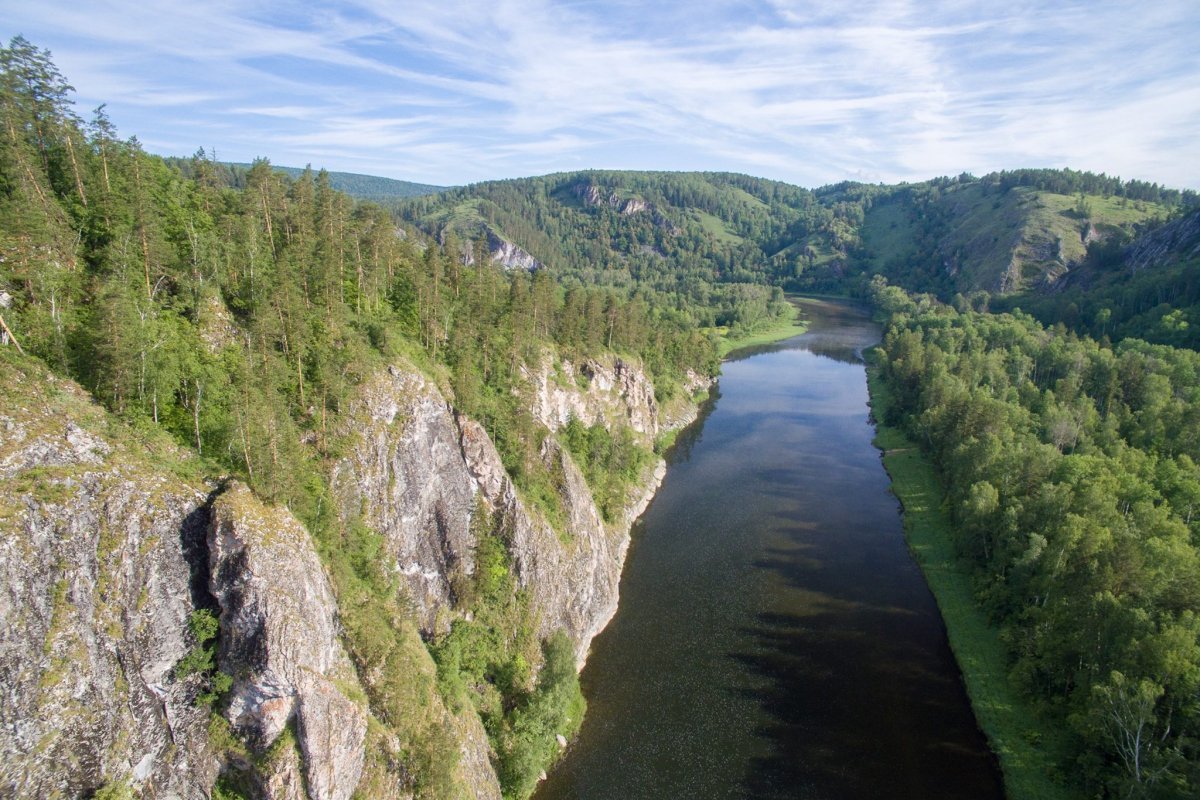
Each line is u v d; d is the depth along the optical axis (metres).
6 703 33.88
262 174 85.00
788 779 59.09
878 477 126.38
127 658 38.81
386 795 45.56
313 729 41.84
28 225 49.66
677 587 88.69
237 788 41.19
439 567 65.31
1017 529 81.38
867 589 88.44
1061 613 64.81
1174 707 52.44
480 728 56.31
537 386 101.38
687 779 59.03
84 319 51.19
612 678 71.38
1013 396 137.75
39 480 37.69
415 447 63.62
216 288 63.47
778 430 153.75
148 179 67.19
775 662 74.12
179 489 43.28
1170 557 63.75
